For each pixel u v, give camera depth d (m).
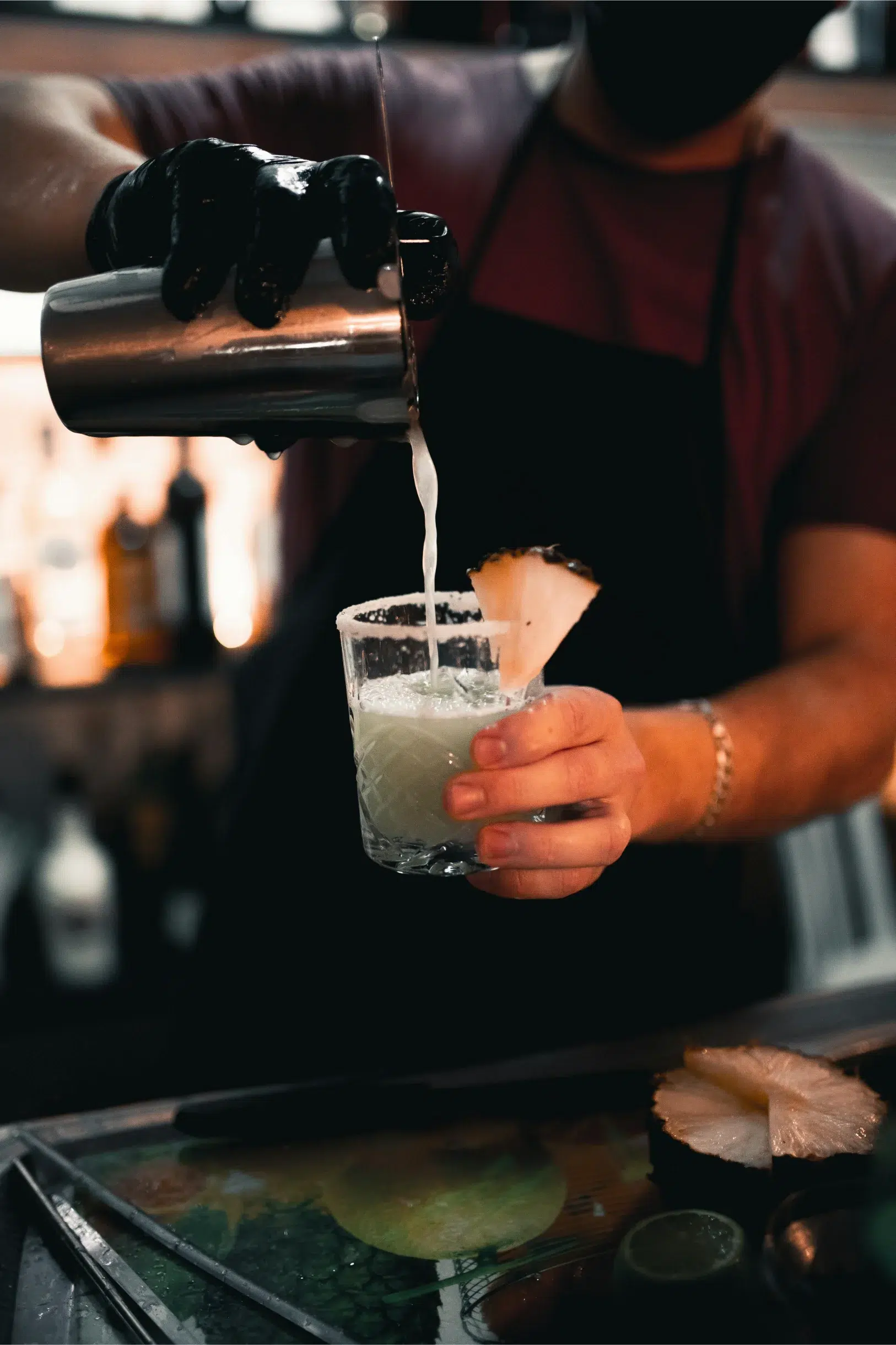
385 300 0.72
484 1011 1.46
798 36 1.20
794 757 1.17
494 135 1.49
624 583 1.45
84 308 0.80
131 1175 0.87
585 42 1.41
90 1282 0.76
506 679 0.84
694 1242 0.77
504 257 1.46
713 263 1.45
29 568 2.26
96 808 2.37
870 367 1.42
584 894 1.48
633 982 1.50
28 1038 1.88
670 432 1.44
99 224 0.85
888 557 1.37
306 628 1.49
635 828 1.04
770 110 2.30
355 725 0.91
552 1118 0.94
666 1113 0.88
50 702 2.19
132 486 2.30
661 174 1.44
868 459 1.38
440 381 1.46
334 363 0.74
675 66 1.24
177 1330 0.71
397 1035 1.43
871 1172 0.81
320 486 1.52
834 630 1.37
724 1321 0.70
